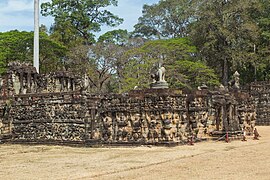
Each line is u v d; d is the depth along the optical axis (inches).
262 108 2573.8
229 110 1540.4
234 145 1328.7
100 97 1453.0
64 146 1466.5
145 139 1347.2
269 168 862.5
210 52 3014.3
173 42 2906.0
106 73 2886.3
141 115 1359.5
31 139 1585.9
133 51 2684.5
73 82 1989.4
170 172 843.4
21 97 1641.2
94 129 1443.2
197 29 2997.0
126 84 2536.9
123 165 951.0
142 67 2556.6
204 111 1486.2
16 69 1820.9
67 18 3176.7
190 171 848.3
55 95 1549.0
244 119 1685.5
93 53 2753.4
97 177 808.9
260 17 3117.6
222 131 1501.0
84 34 3255.4
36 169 935.0
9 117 1644.9
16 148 1437.0
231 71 3193.9
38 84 1936.5
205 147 1280.8
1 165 1019.9
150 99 1342.3
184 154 1115.3
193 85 2787.9
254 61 2952.8
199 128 1454.2
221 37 2957.7
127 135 1382.9
